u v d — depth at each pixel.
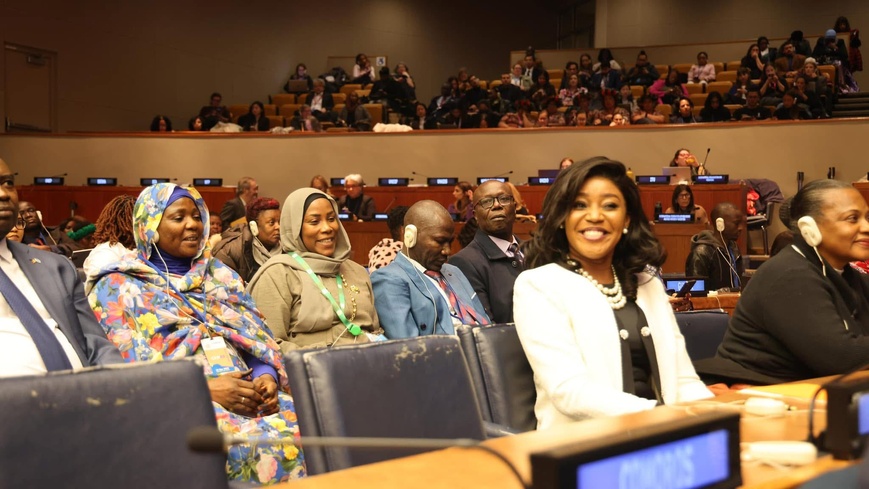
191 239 3.33
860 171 11.21
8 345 2.46
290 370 1.89
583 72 16.48
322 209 3.71
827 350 2.77
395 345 2.04
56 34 14.49
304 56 18.50
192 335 3.14
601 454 1.03
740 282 6.07
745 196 9.56
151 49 15.92
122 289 3.17
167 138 12.98
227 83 17.19
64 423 1.53
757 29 19.16
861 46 18.30
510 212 4.32
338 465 1.86
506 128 12.34
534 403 2.61
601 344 2.53
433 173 12.52
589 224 2.61
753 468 1.34
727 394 2.00
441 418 2.04
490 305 4.23
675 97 14.95
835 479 1.22
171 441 1.65
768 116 13.08
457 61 20.55
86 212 12.16
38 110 14.25
